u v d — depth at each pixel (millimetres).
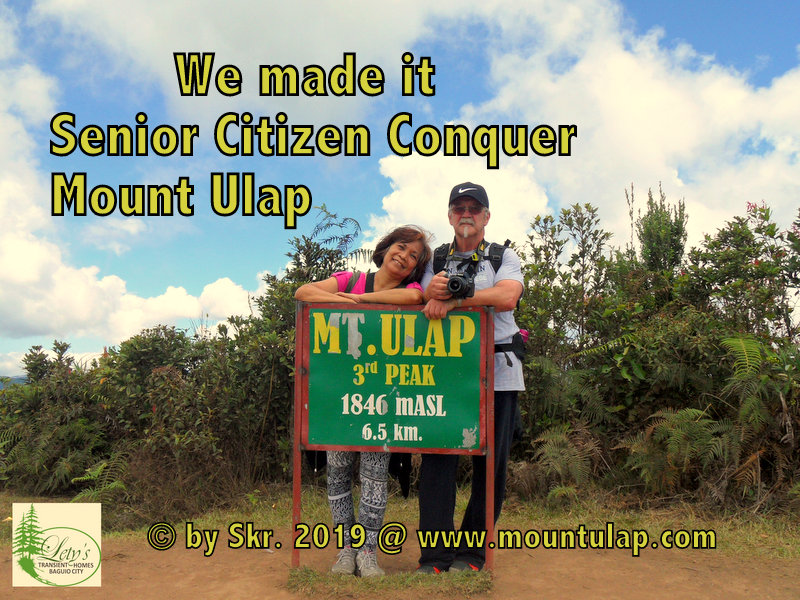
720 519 4551
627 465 5203
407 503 5211
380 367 3283
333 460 3461
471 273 3418
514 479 5262
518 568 3572
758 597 3131
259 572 3512
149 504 5160
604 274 6648
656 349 5574
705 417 5176
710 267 6539
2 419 7027
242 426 5773
